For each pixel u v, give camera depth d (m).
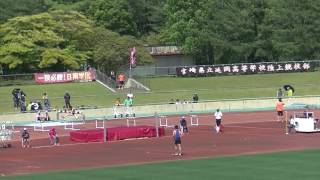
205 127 154.38
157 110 193.62
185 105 196.88
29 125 164.38
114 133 132.62
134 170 83.25
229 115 183.75
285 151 100.75
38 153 110.31
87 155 104.56
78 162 94.81
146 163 90.94
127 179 75.06
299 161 87.44
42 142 131.12
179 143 100.81
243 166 83.94
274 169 79.94
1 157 105.38
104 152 108.44
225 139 124.62
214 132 140.88
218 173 77.94
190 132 142.12
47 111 177.75
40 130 157.38
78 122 172.38
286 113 169.75
